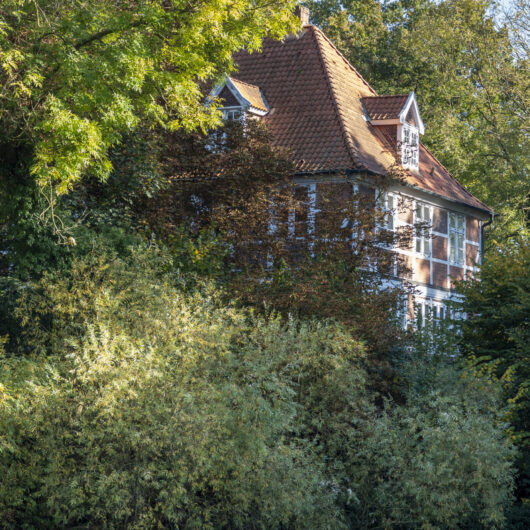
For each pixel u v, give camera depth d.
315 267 20.64
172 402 13.63
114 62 17.20
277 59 34.72
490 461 15.69
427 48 48.56
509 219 46.56
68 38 17.34
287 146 31.12
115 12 18.11
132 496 13.56
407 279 33.97
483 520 15.80
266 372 15.27
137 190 22.69
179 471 13.33
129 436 13.15
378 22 52.81
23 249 19.23
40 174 16.80
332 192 22.73
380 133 34.66
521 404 18.75
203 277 20.56
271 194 23.09
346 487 16.20
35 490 13.76
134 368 13.60
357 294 20.45
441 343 21.16
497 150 46.28
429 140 46.88
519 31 45.47
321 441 16.48
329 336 17.08
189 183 24.08
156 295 16.50
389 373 19.08
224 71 21.20
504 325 21.92
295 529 14.94
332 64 34.62
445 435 15.79
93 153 16.61
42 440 13.30
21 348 17.00
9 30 17.27
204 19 18.11
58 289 16.56
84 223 21.17
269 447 14.67
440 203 36.97
